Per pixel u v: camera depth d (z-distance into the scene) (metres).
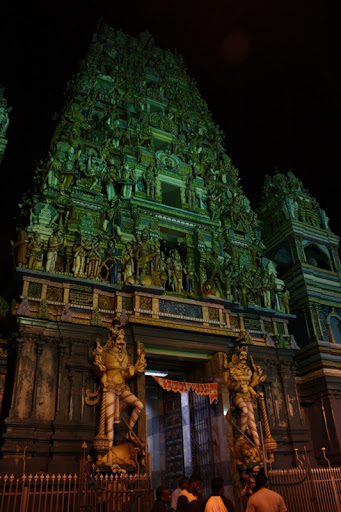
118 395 18.50
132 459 17.53
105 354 19.09
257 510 9.79
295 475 17.25
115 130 27.77
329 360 26.09
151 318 21.08
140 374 19.67
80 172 25.14
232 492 19.52
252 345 24.56
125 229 24.44
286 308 27.08
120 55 34.19
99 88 29.78
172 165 29.08
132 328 20.56
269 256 32.88
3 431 17.16
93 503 12.89
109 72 32.56
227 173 32.66
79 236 22.03
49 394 18.17
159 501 10.59
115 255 22.53
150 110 32.00
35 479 12.17
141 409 18.59
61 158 24.89
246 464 19.94
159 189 27.28
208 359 22.78
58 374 18.59
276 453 22.39
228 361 23.41
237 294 25.83
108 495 13.16
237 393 21.92
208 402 22.30
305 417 25.44
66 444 17.34
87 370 19.19
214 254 26.11
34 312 19.17
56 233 21.27
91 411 18.59
